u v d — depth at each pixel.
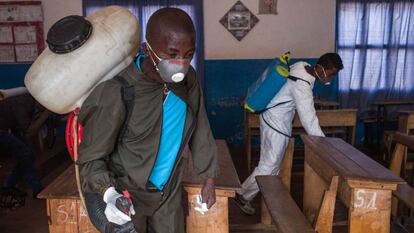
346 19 5.42
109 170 1.30
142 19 5.34
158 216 1.49
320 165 2.17
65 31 1.20
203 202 1.64
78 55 1.19
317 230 1.89
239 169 4.62
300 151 5.13
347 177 1.82
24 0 5.30
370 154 5.12
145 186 1.36
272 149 2.96
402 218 2.76
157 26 1.14
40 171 4.07
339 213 3.16
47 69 1.20
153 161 1.32
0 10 5.32
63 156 4.85
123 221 1.13
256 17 5.48
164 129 1.33
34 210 3.36
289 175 2.90
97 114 1.20
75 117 1.35
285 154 2.89
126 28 1.27
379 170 1.92
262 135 3.02
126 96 1.21
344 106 5.59
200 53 5.50
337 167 1.96
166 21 1.14
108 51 1.22
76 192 1.86
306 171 2.51
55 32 1.20
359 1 5.36
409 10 5.38
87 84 1.22
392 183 1.79
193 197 2.01
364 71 5.50
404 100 5.44
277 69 2.82
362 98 5.57
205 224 2.03
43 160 4.21
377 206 1.84
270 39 5.53
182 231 1.60
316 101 5.26
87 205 1.25
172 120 1.34
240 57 5.56
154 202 1.42
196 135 1.54
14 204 3.30
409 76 5.51
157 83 1.26
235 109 5.68
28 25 5.36
